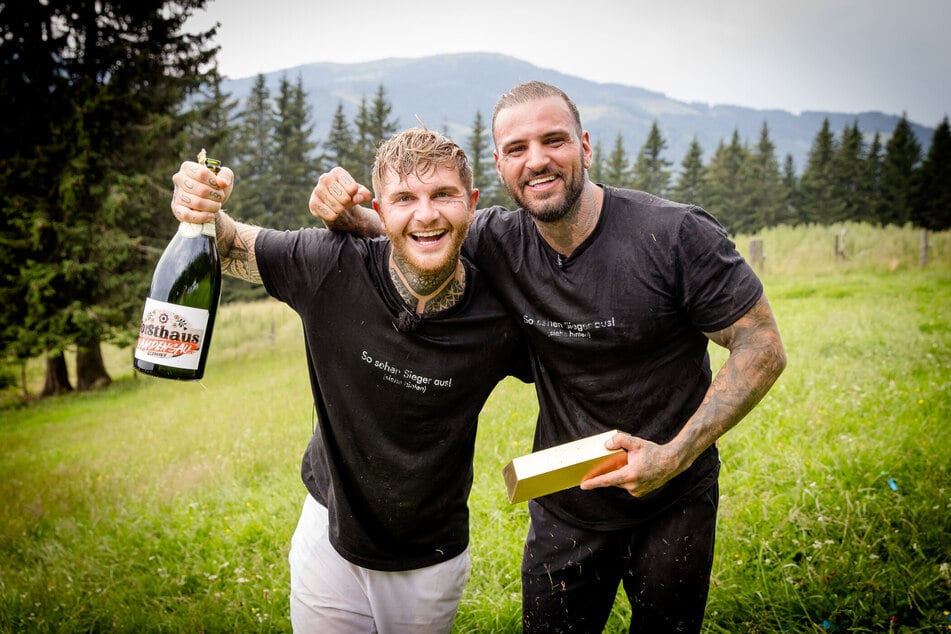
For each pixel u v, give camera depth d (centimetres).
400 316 213
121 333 1711
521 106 210
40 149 1628
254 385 1245
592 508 245
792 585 306
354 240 225
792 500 375
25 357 1683
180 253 213
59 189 1630
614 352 225
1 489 683
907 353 692
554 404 245
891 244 1973
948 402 516
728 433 494
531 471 188
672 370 232
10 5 1647
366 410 224
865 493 377
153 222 1836
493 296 231
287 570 381
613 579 262
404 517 232
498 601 325
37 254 1680
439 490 234
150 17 1769
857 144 5572
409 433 225
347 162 5369
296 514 452
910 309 1015
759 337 215
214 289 222
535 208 213
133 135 1714
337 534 235
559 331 226
